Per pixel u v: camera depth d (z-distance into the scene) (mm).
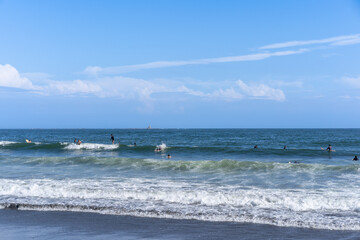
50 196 12188
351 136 88438
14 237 8148
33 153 33688
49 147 38375
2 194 12539
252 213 9852
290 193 12336
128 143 54844
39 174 17500
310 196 11742
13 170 19062
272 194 12117
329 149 32875
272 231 8414
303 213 9836
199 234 8258
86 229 8734
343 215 9609
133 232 8461
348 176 16516
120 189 13078
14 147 38844
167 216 9750
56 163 21922
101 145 38000
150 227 8836
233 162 20344
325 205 10602
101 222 9312
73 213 10211
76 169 19453
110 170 19016
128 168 19656
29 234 8375
